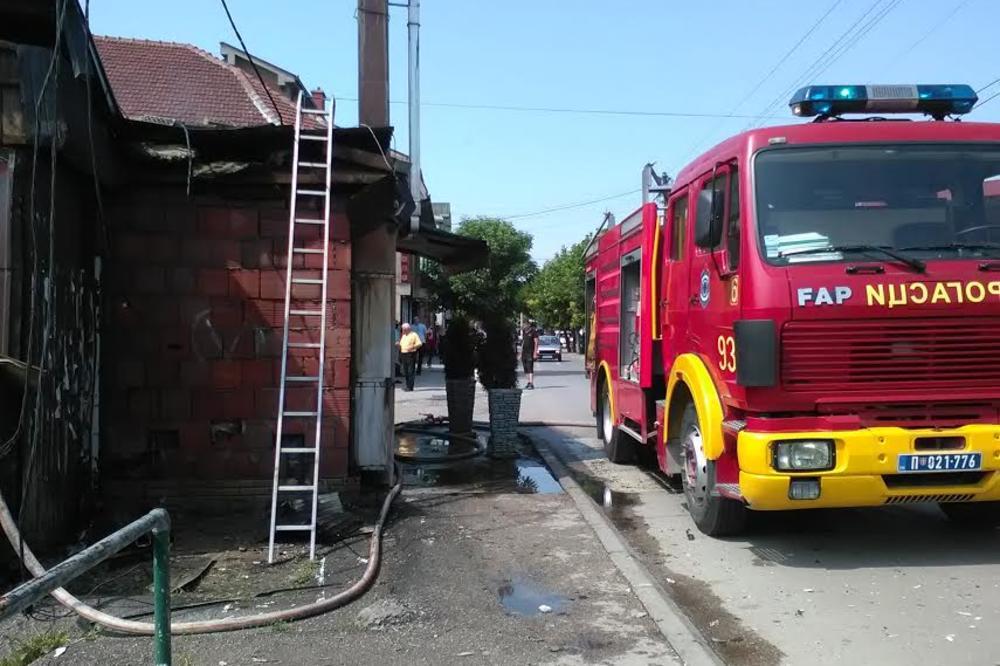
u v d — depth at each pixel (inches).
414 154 392.8
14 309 217.9
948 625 182.7
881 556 235.9
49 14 230.7
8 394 213.6
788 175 223.5
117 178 270.8
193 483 287.3
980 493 212.8
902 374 211.3
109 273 283.1
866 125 231.9
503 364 426.0
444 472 377.4
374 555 232.4
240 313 289.9
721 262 237.0
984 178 226.4
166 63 768.9
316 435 252.1
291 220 269.3
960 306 209.8
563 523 276.4
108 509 279.4
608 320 413.7
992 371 212.4
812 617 190.2
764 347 209.8
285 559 235.0
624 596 204.1
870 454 206.8
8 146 216.7
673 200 299.1
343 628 183.0
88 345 271.3
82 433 267.3
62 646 171.6
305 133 274.5
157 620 116.4
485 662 164.7
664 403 296.2
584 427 561.0
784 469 208.7
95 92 244.7
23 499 202.5
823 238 217.5
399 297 1390.3
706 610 196.9
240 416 290.0
